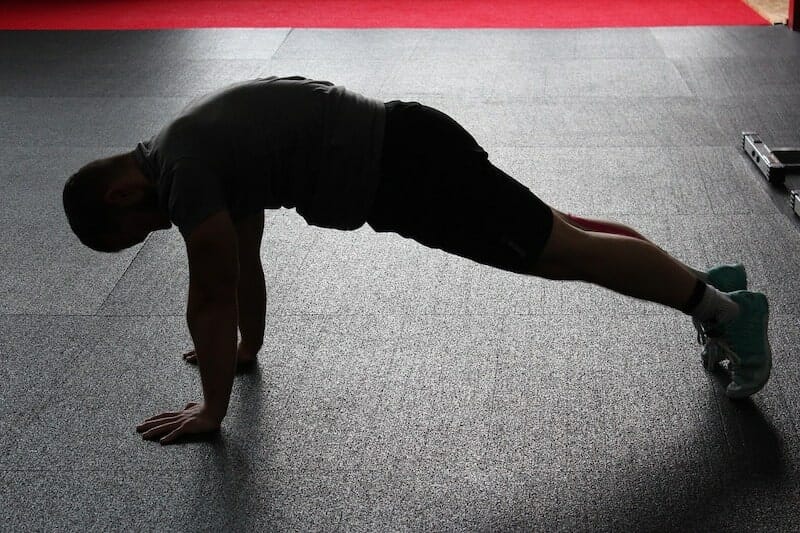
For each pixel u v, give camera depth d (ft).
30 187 11.53
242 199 5.80
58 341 8.12
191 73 16.10
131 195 5.95
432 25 19.03
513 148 12.29
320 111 5.70
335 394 7.16
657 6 20.02
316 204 5.83
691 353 7.50
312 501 6.09
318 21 19.56
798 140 12.18
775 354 7.42
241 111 5.71
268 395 7.17
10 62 17.04
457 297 8.56
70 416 7.06
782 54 16.02
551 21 19.08
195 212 5.53
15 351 7.98
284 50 17.35
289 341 7.91
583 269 6.04
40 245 9.98
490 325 8.05
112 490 6.27
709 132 12.59
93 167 5.94
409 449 6.53
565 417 6.79
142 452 6.60
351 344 7.84
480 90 14.76
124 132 13.34
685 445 6.46
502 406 6.95
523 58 16.47
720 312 6.44
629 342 7.70
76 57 17.26
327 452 6.53
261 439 6.68
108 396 7.29
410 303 8.48
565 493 6.06
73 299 8.82
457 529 5.80
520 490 6.10
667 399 6.95
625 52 16.60
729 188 10.78
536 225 5.86
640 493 6.03
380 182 5.73
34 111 14.33
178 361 7.73
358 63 16.39
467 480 6.21
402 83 15.21
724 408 6.81
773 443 6.43
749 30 17.66
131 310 8.59
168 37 18.49
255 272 7.08
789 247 9.30
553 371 7.36
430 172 5.70
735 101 13.76
